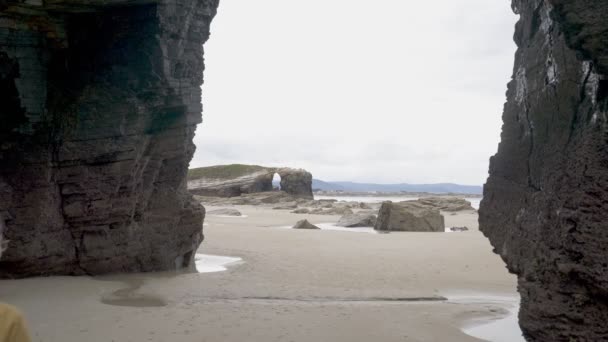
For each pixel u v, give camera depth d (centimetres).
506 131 1257
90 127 1730
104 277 1744
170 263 1934
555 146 946
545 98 997
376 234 3300
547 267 900
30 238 1630
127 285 1622
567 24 827
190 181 8306
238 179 8062
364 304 1429
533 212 994
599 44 797
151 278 1753
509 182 1181
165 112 1906
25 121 1675
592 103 843
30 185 1653
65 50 1755
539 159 1015
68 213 1714
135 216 1864
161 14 1748
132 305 1356
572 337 845
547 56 996
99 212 1745
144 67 1783
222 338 1075
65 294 1445
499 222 1202
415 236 3188
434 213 3778
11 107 1666
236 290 1581
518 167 1132
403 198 14738
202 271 1948
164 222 1928
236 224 3956
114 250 1784
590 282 808
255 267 2017
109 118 1745
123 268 1817
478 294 1592
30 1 1542
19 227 1617
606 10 801
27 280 1602
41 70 1694
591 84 843
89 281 1641
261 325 1173
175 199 1959
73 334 1082
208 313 1270
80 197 1728
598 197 809
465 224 4384
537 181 1017
